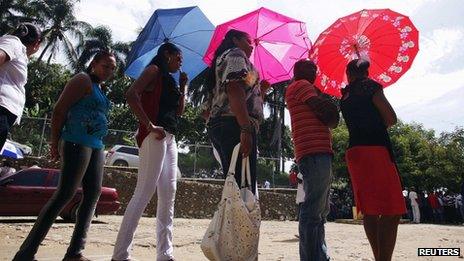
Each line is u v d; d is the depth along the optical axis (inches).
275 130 1540.4
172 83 149.0
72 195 133.5
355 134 138.6
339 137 1185.4
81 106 137.8
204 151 764.0
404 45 181.9
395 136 1321.4
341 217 877.2
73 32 1775.3
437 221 916.6
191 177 740.7
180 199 660.7
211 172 761.0
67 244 216.4
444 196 1026.1
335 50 187.2
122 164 727.1
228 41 126.9
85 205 143.2
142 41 227.5
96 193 145.3
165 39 218.8
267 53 197.0
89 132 137.6
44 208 130.0
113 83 1573.6
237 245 104.6
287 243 283.0
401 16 182.2
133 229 134.3
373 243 137.6
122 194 624.1
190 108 1430.9
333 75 187.5
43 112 1267.2
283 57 200.2
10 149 551.8
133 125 1363.2
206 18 227.6
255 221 106.0
